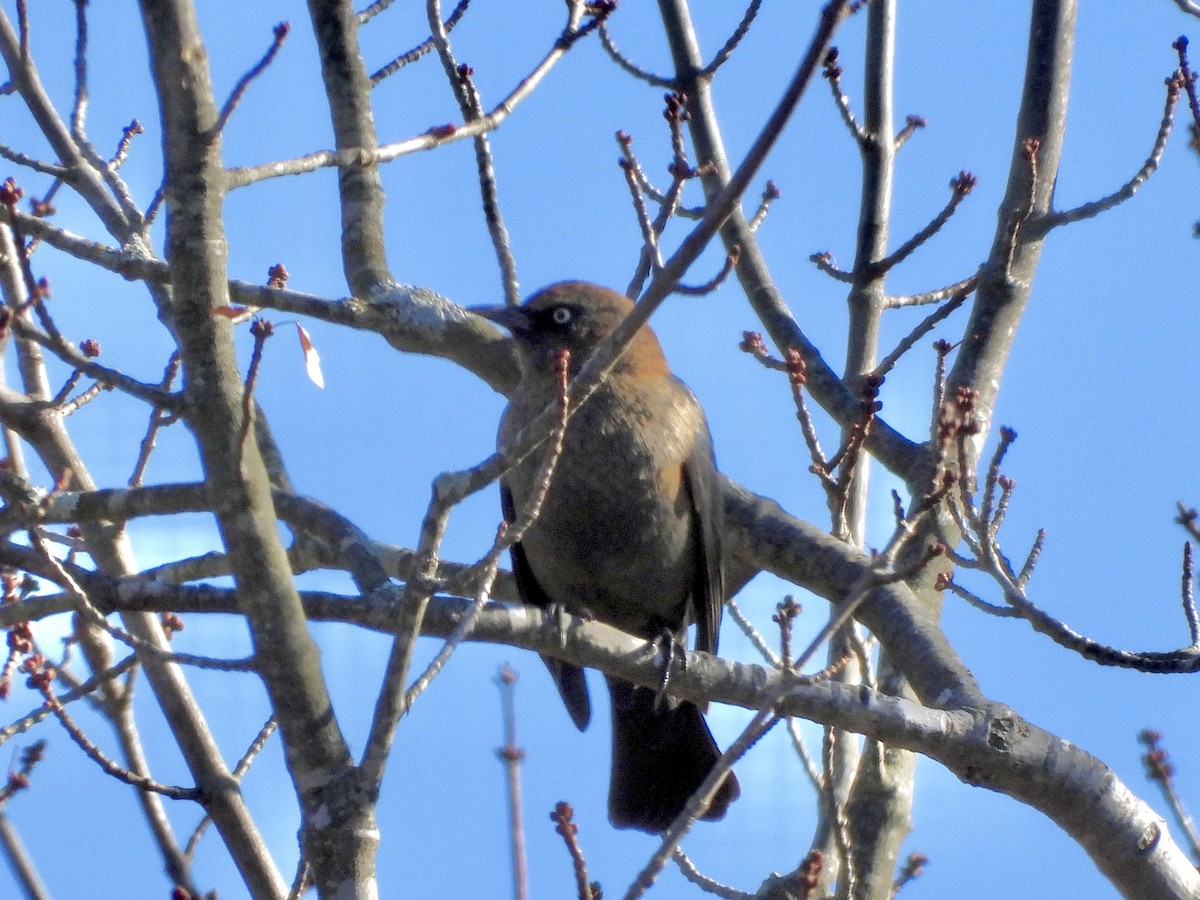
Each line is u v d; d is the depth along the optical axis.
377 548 11.52
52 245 8.90
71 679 10.96
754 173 7.18
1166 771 10.84
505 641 8.74
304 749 7.73
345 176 12.93
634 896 6.66
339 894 7.50
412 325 12.48
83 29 12.02
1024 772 8.97
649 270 9.70
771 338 13.07
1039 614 9.52
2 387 10.95
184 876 10.36
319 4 13.02
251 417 7.63
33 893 10.02
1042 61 13.03
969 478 10.46
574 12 10.74
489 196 13.05
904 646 10.16
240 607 8.14
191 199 7.70
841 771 11.49
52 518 9.29
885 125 13.46
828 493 10.35
